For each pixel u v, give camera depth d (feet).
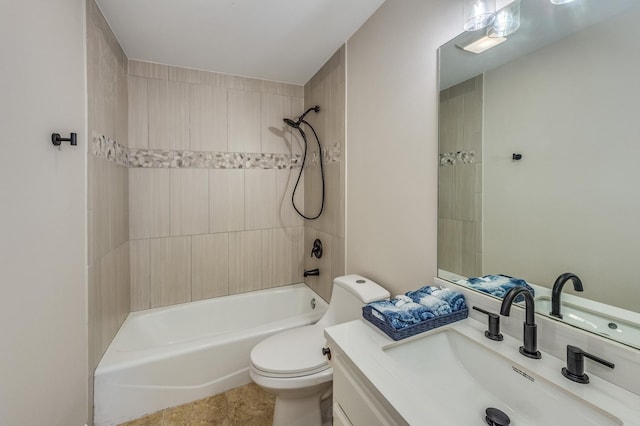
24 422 2.74
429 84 4.01
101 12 4.80
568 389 2.14
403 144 4.52
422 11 4.09
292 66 7.13
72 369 3.80
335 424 3.10
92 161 4.32
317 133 7.54
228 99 7.54
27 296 2.79
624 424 1.83
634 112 2.15
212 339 5.65
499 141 3.16
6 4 2.47
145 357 5.01
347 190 6.16
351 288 5.01
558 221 2.65
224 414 5.12
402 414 1.98
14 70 2.58
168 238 7.08
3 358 2.43
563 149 2.60
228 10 4.89
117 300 5.73
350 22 5.36
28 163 2.80
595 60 2.37
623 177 2.22
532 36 2.82
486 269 3.32
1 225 2.41
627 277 2.21
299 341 5.00
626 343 2.18
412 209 4.38
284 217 8.38
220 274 7.68
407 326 2.98
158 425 4.83
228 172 7.64
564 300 2.59
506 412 2.47
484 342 2.84
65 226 3.57
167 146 6.95
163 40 5.81
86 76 4.13
